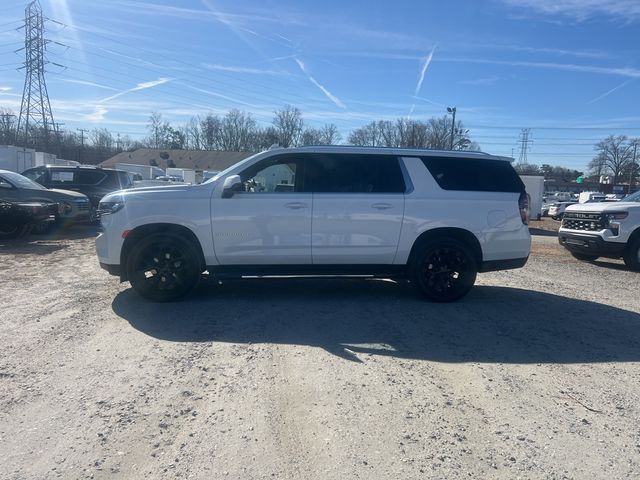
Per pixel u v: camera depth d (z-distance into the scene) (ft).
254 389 13.51
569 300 24.61
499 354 16.63
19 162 88.17
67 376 14.19
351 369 15.03
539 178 114.73
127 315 20.04
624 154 314.76
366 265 22.47
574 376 14.94
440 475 9.89
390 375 14.66
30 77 163.22
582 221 38.22
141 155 267.59
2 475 9.66
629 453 10.83
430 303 22.86
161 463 10.11
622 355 16.79
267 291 24.57
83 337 17.42
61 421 11.69
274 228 21.57
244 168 22.03
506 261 23.36
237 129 290.56
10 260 33.42
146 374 14.38
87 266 31.07
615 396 13.64
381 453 10.59
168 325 18.86
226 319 19.71
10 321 19.12
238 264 21.84
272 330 18.51
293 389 13.56
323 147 22.43
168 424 11.62
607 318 21.30
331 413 12.26
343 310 21.33
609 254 35.96
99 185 59.41
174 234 21.30
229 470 9.93
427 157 22.90
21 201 47.88
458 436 11.35
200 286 25.41
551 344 17.72
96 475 9.70
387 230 22.12
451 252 22.61
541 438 11.35
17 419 11.76
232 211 21.38
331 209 21.76
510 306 22.85
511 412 12.57
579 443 11.19
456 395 13.46
